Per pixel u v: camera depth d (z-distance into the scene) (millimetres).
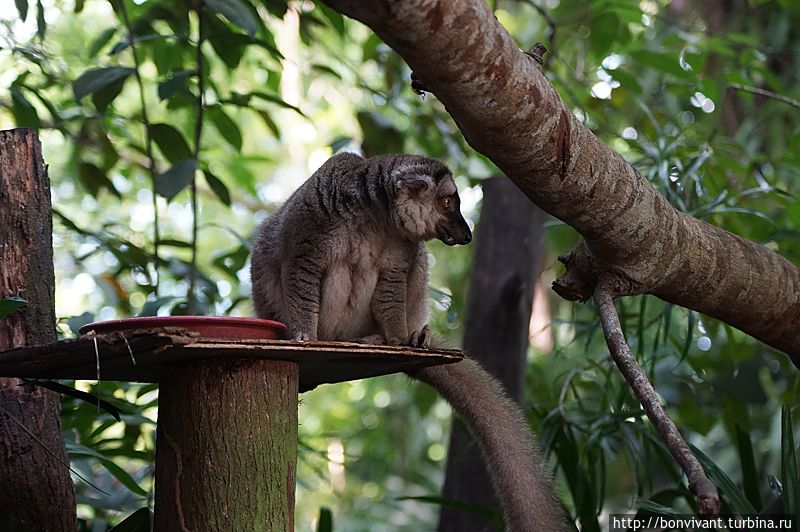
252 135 13969
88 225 11289
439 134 7824
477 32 3102
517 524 4688
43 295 4449
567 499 8398
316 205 5055
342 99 11820
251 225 13234
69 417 5508
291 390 3943
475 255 7266
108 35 6754
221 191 6262
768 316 4605
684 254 4242
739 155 7445
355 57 11094
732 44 8227
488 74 3219
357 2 2926
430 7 2961
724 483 4777
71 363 3736
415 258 5387
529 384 8625
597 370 6734
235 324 3699
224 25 6086
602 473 5988
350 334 5359
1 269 4363
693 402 7348
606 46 7465
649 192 4059
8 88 5922
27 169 4492
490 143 3516
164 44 6789
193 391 3799
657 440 5957
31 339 4367
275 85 7695
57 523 4395
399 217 5145
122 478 4934
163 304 5910
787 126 9141
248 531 3729
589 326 6402
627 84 6738
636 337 6871
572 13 9703
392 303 5211
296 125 13797
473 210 10617
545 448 5969
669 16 9945
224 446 3752
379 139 7238
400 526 13242
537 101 3418
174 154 6172
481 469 6867
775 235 6637
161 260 6734
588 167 3742
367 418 14398
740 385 8648
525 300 7094
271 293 5320
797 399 6098
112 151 7043
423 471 13680
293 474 3910
